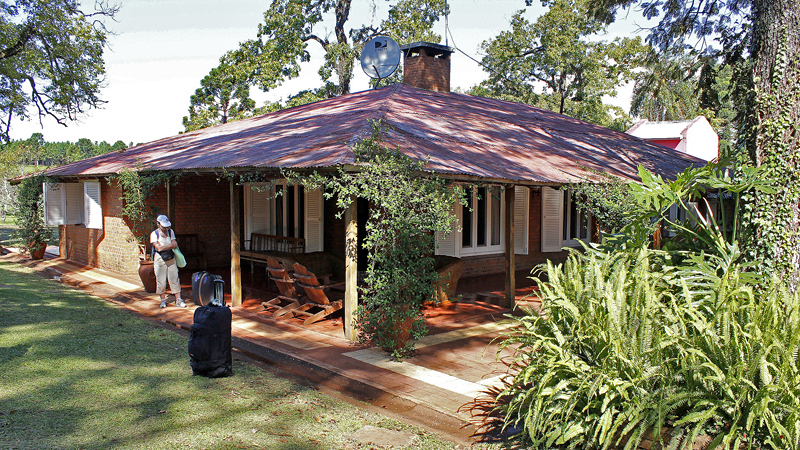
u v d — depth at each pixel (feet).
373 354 24.88
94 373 21.57
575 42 111.75
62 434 16.02
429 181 23.59
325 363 23.47
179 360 23.90
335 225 46.19
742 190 19.74
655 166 41.39
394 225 23.35
